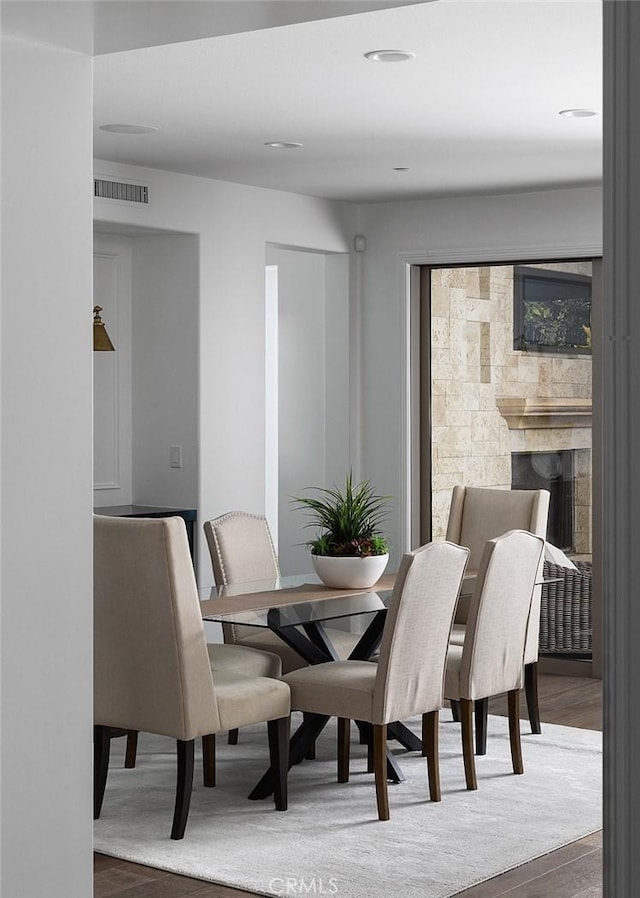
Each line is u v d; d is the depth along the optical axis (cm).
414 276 779
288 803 461
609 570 159
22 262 255
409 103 504
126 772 505
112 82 468
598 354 717
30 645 257
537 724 572
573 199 711
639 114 154
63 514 265
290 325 825
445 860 401
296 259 820
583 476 723
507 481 752
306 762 520
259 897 370
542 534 589
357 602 473
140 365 705
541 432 739
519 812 453
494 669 486
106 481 698
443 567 436
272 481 868
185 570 405
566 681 709
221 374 691
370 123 541
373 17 385
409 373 776
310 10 235
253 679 445
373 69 450
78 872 269
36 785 259
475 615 471
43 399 260
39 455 259
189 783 420
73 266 266
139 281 703
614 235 157
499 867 395
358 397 794
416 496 783
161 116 526
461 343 769
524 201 728
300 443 823
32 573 258
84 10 236
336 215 770
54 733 263
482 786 486
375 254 784
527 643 562
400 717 440
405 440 776
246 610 454
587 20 389
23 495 256
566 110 516
